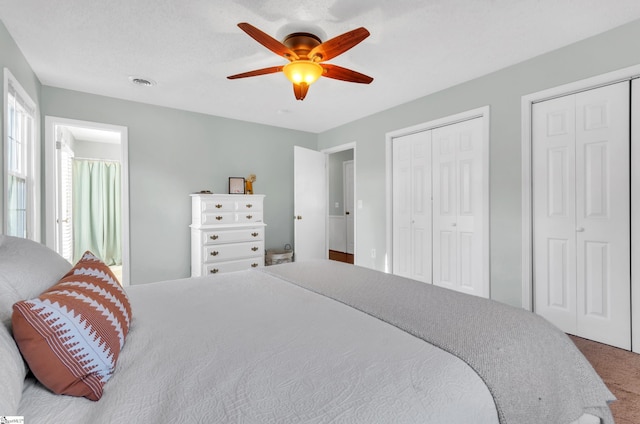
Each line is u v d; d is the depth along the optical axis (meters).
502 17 2.06
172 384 0.78
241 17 2.03
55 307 0.81
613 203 2.28
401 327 1.15
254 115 4.17
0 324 0.77
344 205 6.89
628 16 2.07
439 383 0.81
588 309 2.40
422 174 3.59
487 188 2.93
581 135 2.42
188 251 3.94
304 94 2.38
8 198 2.21
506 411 0.83
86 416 0.70
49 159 3.12
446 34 2.25
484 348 0.98
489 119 2.92
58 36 2.24
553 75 2.51
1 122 2.01
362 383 0.79
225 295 1.59
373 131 4.13
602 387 1.14
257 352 0.96
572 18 2.08
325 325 1.18
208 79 2.98
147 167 3.68
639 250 2.18
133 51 2.46
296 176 4.64
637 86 2.17
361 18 2.05
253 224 4.01
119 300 1.09
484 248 2.96
